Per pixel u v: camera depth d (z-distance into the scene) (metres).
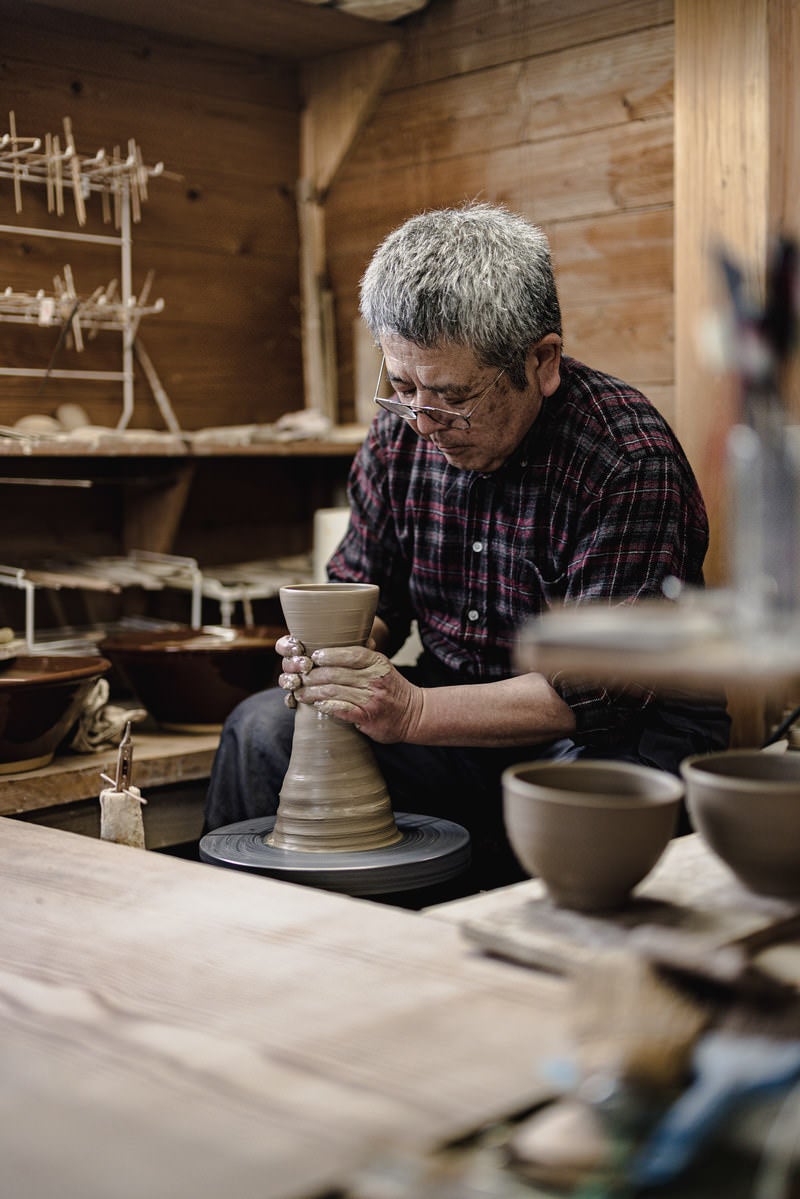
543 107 3.11
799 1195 0.72
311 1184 0.71
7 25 2.96
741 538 0.87
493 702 1.85
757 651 0.79
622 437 2.00
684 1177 0.74
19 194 2.97
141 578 2.95
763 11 2.62
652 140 2.91
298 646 1.67
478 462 2.01
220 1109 0.79
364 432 3.31
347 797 1.64
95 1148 0.75
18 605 3.09
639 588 1.94
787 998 0.87
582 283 3.08
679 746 1.99
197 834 2.64
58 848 1.42
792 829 1.05
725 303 0.89
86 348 3.18
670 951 0.89
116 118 3.19
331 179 3.57
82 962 1.06
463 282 1.79
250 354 3.53
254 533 3.59
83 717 2.49
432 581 2.23
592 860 1.04
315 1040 0.89
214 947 1.08
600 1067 0.78
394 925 1.12
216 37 3.32
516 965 1.02
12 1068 0.85
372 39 3.36
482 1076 0.83
